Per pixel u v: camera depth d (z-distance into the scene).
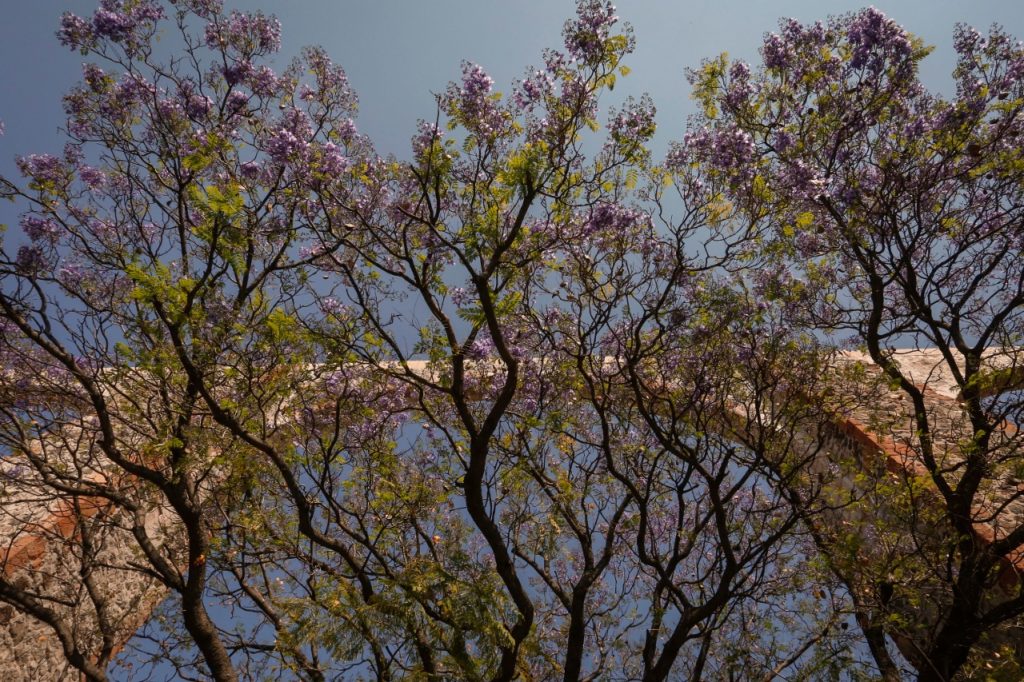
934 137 5.66
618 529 6.26
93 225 5.33
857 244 5.81
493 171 4.25
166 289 4.17
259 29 5.66
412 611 4.38
